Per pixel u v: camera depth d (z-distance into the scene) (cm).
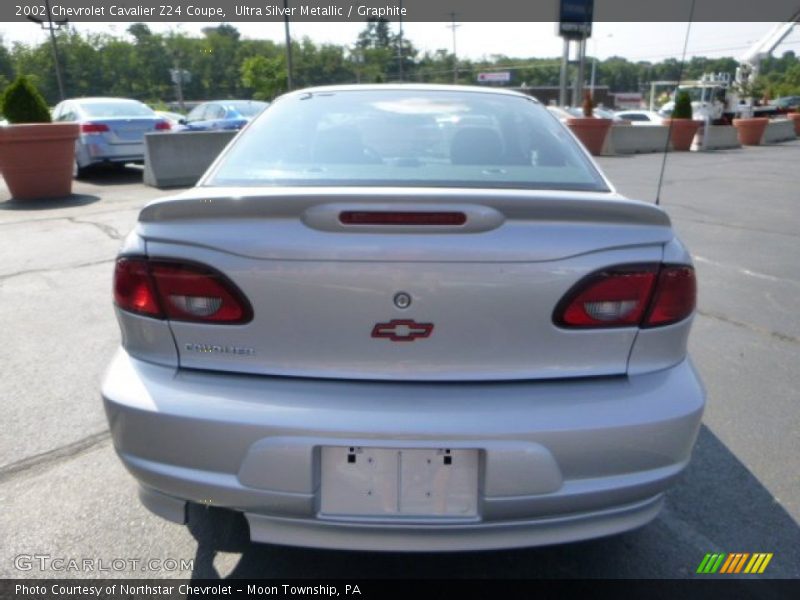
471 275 175
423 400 177
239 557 229
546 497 177
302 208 177
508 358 180
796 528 245
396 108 276
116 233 695
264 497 179
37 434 301
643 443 180
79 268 567
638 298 183
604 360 184
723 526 246
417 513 180
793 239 708
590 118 1673
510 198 175
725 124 2284
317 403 177
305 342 180
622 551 233
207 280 181
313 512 180
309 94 293
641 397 182
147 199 922
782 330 438
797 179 1229
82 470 274
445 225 175
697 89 2488
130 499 256
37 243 652
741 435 307
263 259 177
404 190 188
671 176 1270
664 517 251
